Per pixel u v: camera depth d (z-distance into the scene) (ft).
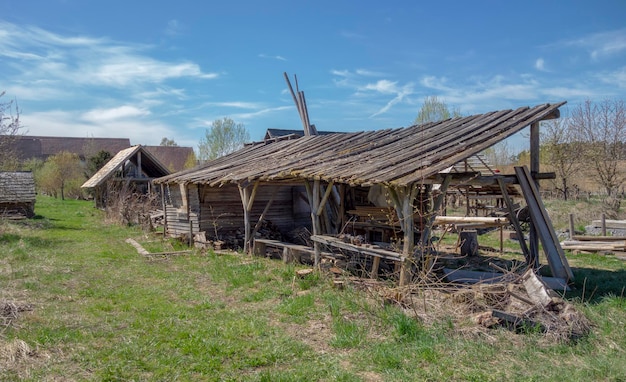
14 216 74.33
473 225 43.55
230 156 59.93
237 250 46.68
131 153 91.50
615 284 30.07
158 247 49.21
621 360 17.54
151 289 30.17
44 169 142.51
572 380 15.94
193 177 49.21
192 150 205.26
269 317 23.86
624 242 42.93
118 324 22.53
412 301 23.38
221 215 51.80
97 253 44.93
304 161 39.17
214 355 18.47
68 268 36.70
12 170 82.38
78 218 84.02
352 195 44.91
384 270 32.37
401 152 31.99
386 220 38.70
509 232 54.49
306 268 34.78
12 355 17.88
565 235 52.75
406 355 18.21
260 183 44.01
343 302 25.57
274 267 36.47
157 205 82.74
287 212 55.31
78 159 148.15
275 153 49.16
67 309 25.17
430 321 21.52
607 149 80.38
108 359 18.07
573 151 86.74
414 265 27.96
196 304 26.43
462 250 43.37
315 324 22.58
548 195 88.84
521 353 18.31
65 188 140.77
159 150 202.08
